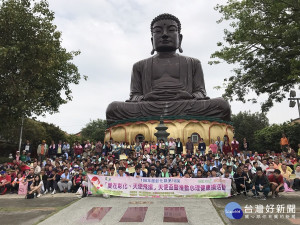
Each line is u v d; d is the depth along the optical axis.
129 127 26.97
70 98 27.16
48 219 8.20
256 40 21.30
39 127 44.91
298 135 37.06
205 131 26.00
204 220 7.80
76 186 13.92
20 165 16.58
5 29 17.56
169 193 11.59
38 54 18.28
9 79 17.48
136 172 13.61
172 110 27.16
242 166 12.40
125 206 9.76
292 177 13.45
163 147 19.80
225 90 27.06
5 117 17.95
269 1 19.56
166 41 31.14
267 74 24.30
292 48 22.36
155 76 30.81
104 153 20.47
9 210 9.80
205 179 11.57
